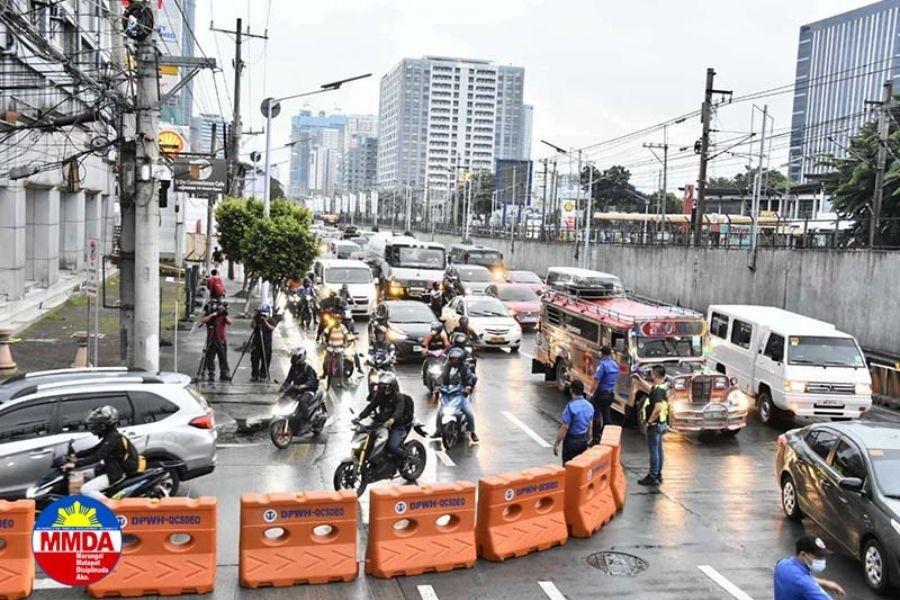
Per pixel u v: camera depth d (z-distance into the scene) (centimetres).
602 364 1508
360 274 3388
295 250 2586
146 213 1552
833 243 3127
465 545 994
